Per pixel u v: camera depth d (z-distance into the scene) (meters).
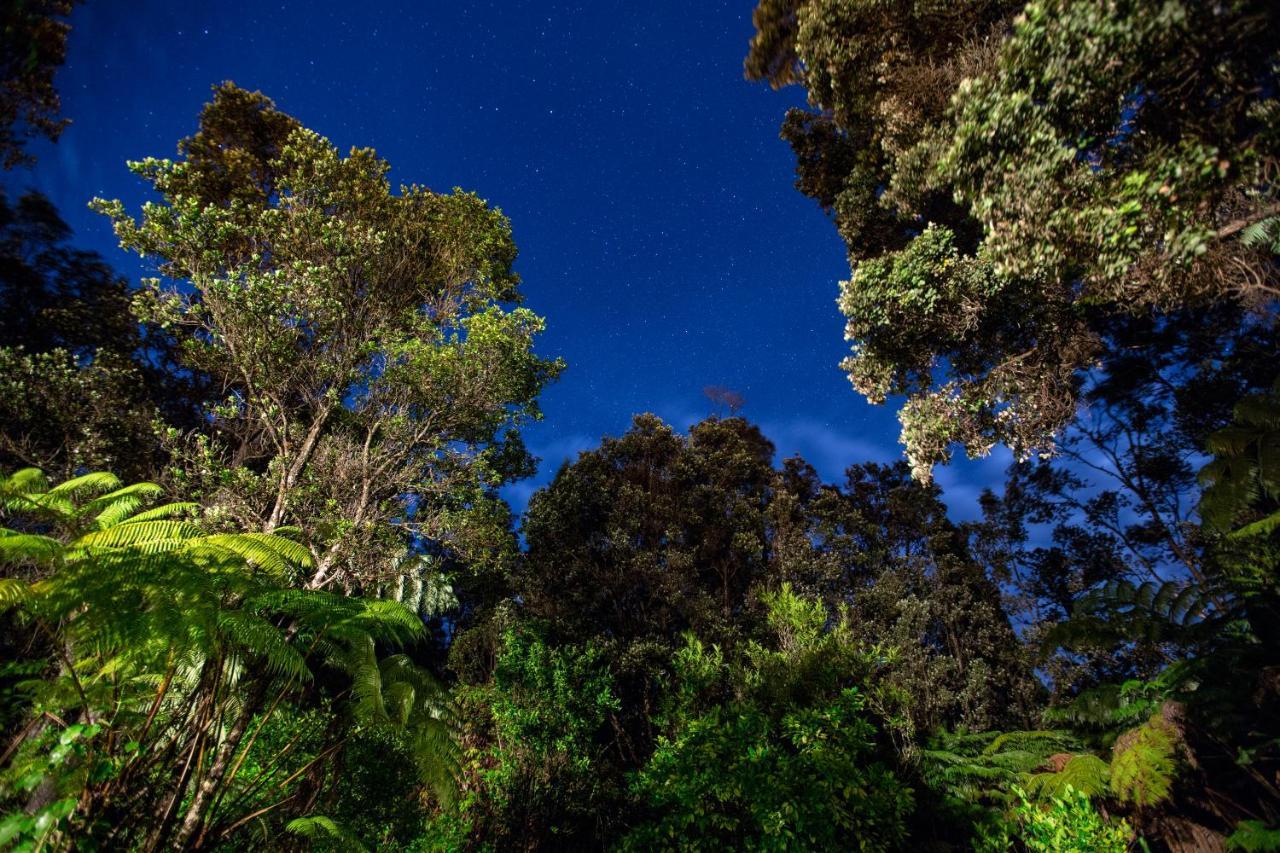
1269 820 5.01
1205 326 9.59
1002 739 9.16
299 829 4.10
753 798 6.13
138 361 13.40
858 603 13.67
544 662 10.31
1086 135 3.90
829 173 9.20
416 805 6.99
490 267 13.86
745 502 15.73
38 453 10.10
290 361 10.34
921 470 7.10
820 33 6.02
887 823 6.13
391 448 10.39
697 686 9.49
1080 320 6.81
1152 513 12.34
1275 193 4.06
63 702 3.36
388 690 5.05
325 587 8.08
